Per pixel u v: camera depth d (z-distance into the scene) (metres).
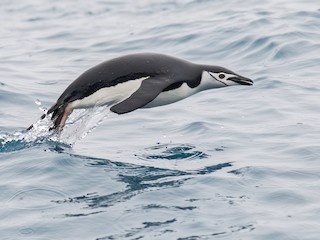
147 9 68.81
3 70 48.03
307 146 31.11
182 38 53.78
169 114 37.72
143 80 30.25
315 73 43.28
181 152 31.48
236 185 26.89
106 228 23.34
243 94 40.38
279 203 25.16
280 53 47.22
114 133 34.72
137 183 27.22
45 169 28.41
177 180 27.48
